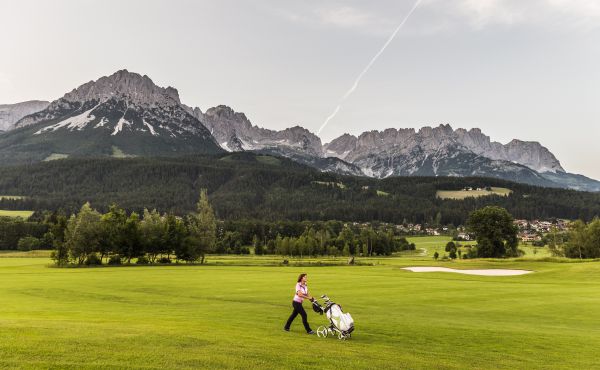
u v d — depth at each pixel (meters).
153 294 44.09
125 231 120.38
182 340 18.17
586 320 30.11
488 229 137.25
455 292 46.75
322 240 181.75
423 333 23.69
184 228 128.75
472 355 19.00
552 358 18.88
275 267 103.94
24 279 63.19
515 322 28.91
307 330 22.84
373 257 173.75
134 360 15.05
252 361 15.75
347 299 40.72
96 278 65.44
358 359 17.05
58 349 15.81
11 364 13.95
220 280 61.94
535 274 73.88
